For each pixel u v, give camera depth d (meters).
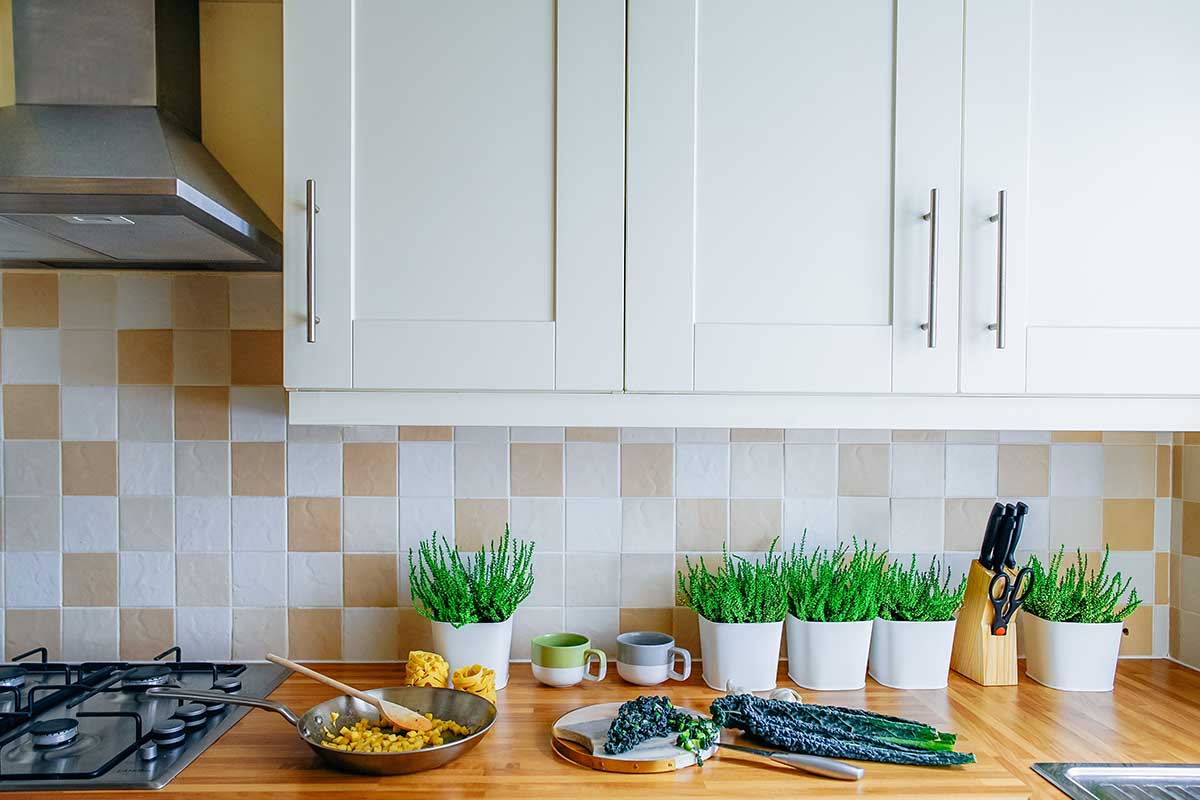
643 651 1.49
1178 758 1.21
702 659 1.52
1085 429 1.36
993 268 1.31
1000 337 1.28
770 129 1.30
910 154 1.31
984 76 1.31
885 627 1.51
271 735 1.28
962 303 1.31
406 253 1.28
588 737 1.21
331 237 1.28
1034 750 1.23
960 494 1.67
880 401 1.34
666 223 1.29
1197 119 1.33
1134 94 1.33
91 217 1.17
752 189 1.30
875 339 1.30
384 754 1.11
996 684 1.52
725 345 1.29
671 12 1.29
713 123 1.30
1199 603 1.62
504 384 1.28
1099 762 1.19
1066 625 1.49
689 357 1.29
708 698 1.44
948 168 1.31
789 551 1.67
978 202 1.31
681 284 1.29
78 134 1.26
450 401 1.32
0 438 1.60
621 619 1.65
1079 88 1.33
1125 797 1.12
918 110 1.31
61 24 1.36
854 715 1.27
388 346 1.28
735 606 1.46
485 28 1.29
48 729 1.21
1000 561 1.53
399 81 1.28
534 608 1.64
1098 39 1.33
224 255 1.42
